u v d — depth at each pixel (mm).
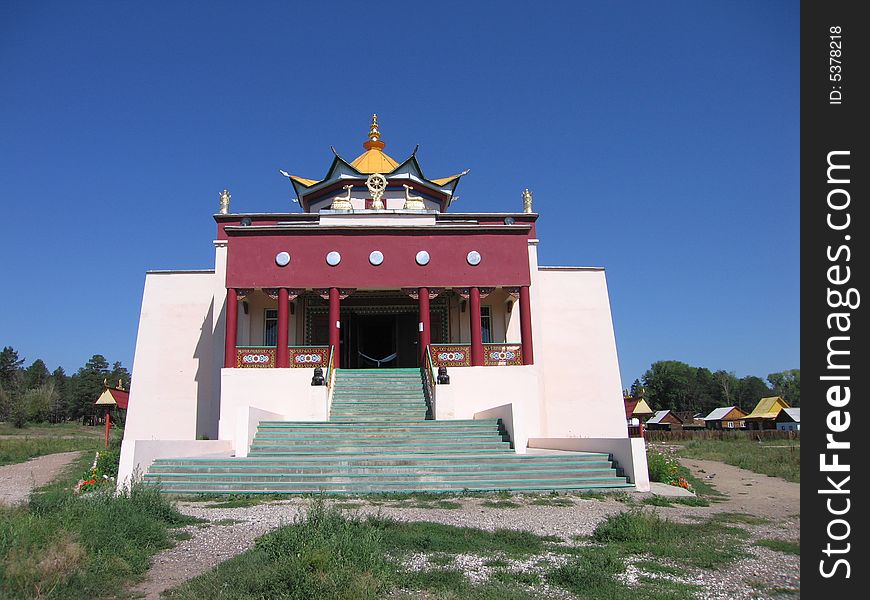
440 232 22656
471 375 20719
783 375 116625
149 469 14125
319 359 21250
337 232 22391
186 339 24812
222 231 24641
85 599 6117
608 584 6625
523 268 22594
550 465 14773
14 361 104875
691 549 8344
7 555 6594
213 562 7508
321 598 5879
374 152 30812
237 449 15281
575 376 24844
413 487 13492
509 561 7594
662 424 72062
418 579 6648
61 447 28594
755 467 21656
